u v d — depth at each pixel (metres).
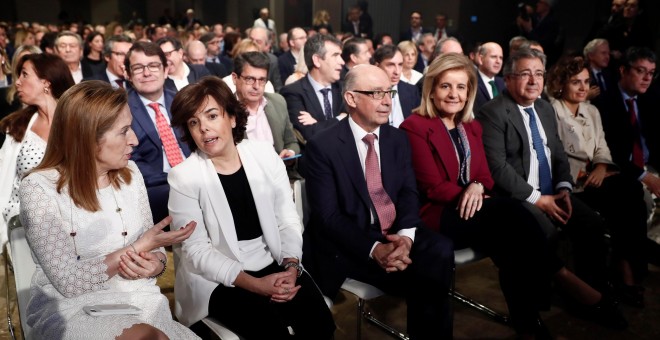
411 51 5.19
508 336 2.60
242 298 1.88
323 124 3.62
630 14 6.29
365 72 2.32
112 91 1.71
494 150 2.82
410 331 2.29
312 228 2.35
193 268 1.95
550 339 2.42
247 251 2.04
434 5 12.44
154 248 1.73
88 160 1.68
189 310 1.97
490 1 11.95
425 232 2.34
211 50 7.14
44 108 2.42
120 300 1.71
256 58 3.27
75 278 1.64
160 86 3.05
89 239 1.71
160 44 4.59
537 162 2.91
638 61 3.45
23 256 1.79
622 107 3.54
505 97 2.92
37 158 2.30
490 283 3.14
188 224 1.79
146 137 3.01
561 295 2.73
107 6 19.61
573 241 2.86
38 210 1.63
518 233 2.37
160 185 2.90
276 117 3.52
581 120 3.25
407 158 2.48
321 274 2.28
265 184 2.07
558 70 3.24
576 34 10.45
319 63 3.84
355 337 2.59
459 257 2.48
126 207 1.81
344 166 2.32
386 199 2.37
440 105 2.60
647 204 3.27
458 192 2.54
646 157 3.72
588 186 3.12
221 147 1.96
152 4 19.72
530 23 8.54
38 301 1.70
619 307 2.85
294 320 1.95
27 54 2.44
